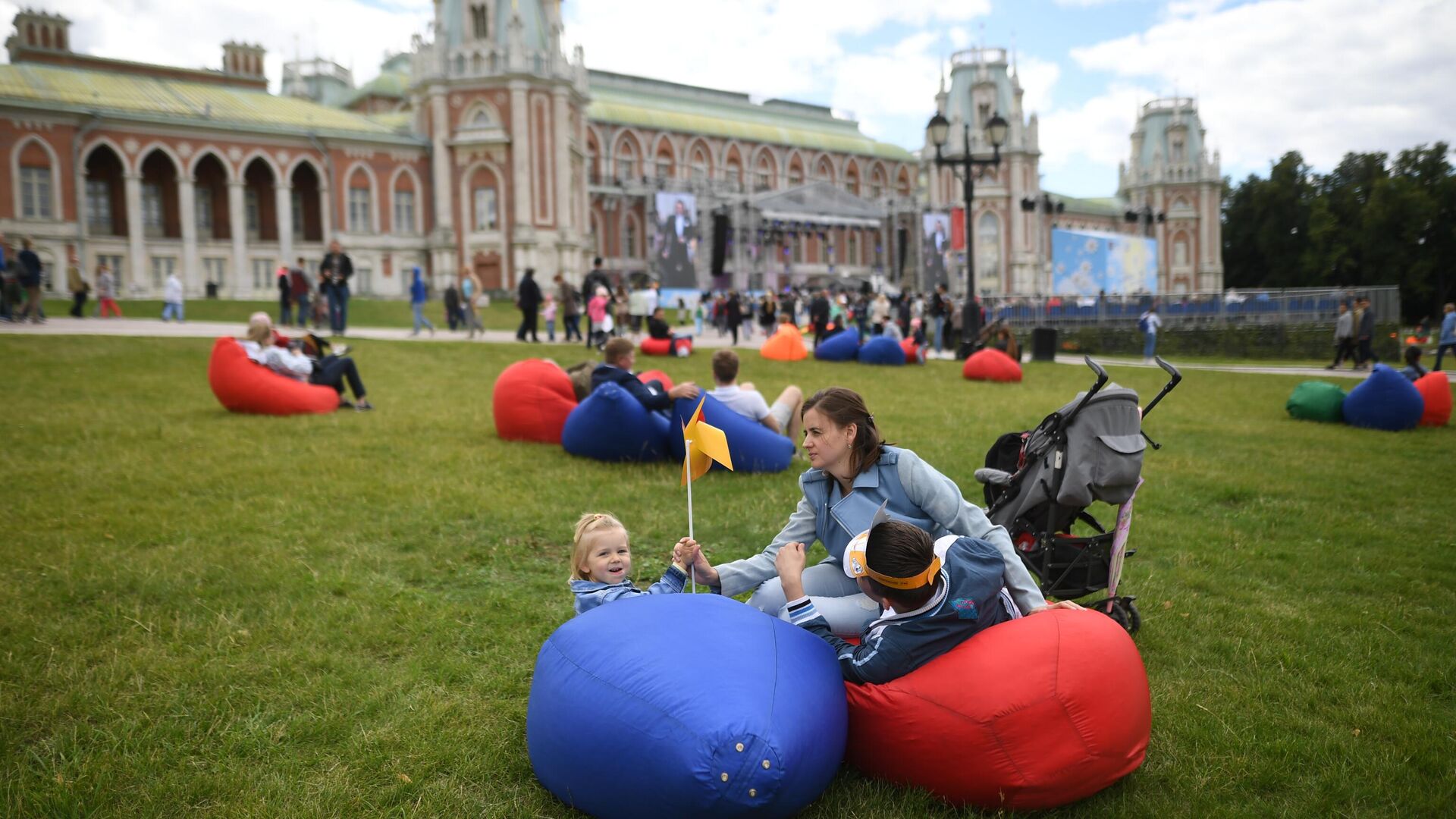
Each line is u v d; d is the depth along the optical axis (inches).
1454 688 181.5
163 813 134.0
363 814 134.2
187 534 257.9
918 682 135.6
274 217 2130.9
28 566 229.3
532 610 209.9
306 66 3216.0
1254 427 509.7
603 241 2972.4
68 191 1804.9
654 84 3437.5
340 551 249.1
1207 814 135.6
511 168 2097.7
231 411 463.8
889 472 158.6
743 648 127.0
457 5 2110.0
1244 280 3383.4
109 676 171.9
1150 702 143.6
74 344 705.6
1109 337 1402.6
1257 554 265.7
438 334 1079.6
